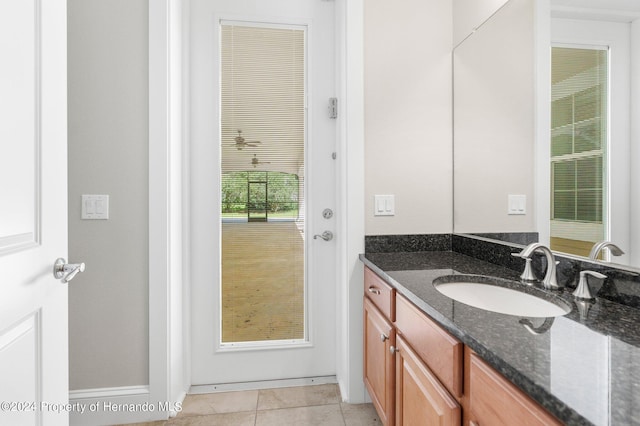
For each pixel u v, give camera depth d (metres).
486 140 1.44
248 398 1.70
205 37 1.74
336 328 1.86
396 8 1.66
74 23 1.48
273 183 1.83
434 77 1.69
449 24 1.70
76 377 1.51
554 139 1.08
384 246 1.65
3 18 0.62
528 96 1.20
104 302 1.51
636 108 0.80
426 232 1.70
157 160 1.51
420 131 1.69
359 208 1.63
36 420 0.73
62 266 0.81
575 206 0.99
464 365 0.74
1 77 0.62
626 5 0.83
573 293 0.93
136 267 1.53
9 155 0.64
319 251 1.85
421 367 0.94
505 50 1.32
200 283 1.77
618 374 0.51
